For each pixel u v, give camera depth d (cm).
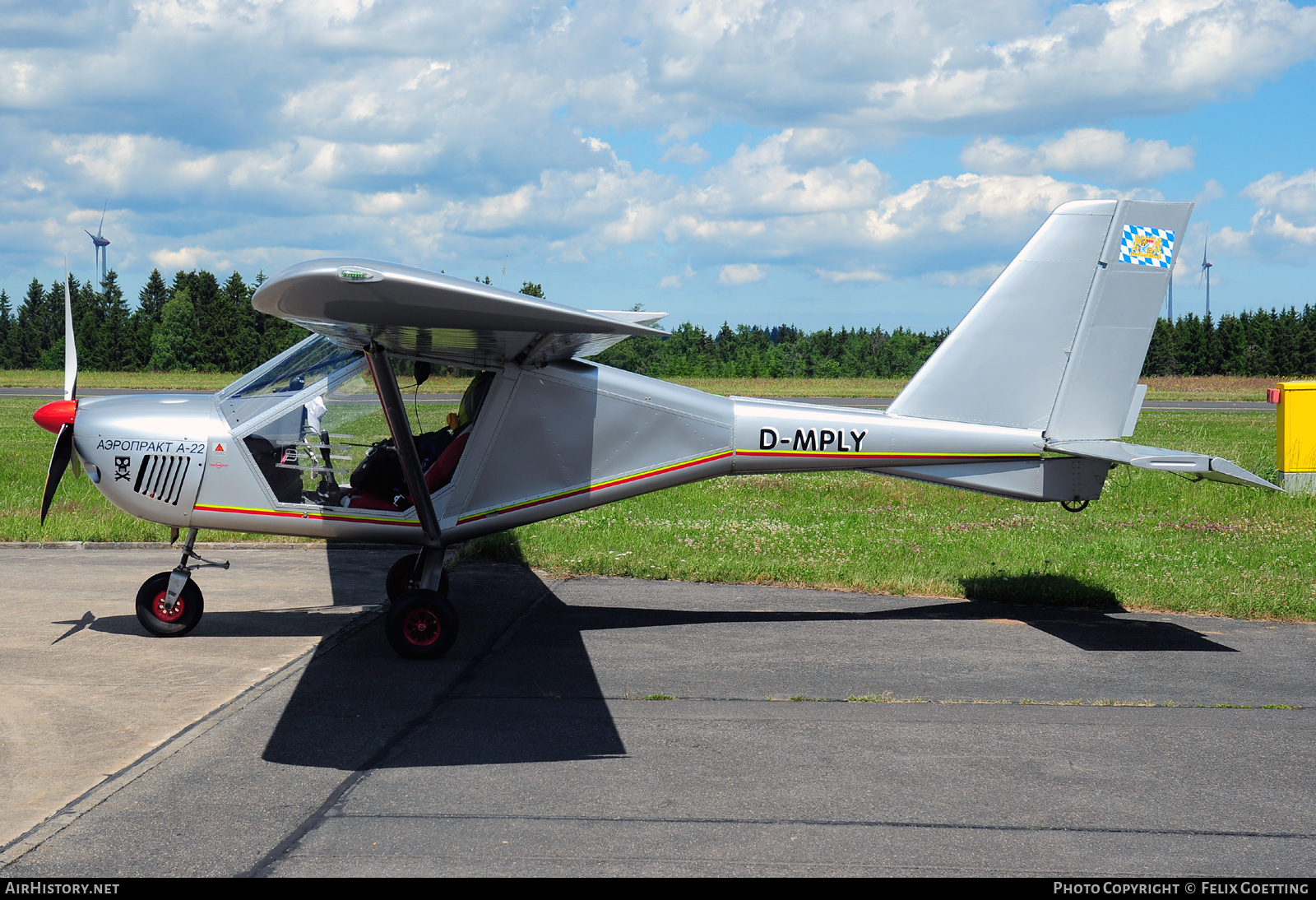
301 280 412
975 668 537
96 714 442
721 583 754
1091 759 403
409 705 463
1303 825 342
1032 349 633
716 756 402
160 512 571
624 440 609
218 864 302
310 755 397
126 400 595
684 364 6906
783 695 486
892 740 423
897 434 627
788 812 347
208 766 384
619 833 328
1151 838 329
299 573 769
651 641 587
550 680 505
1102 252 628
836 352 8131
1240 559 807
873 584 734
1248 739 428
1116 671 533
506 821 337
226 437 564
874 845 321
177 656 538
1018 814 348
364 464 584
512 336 514
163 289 8538
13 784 363
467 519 591
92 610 639
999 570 765
